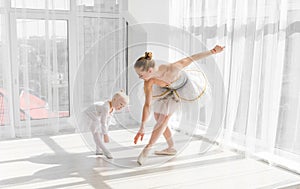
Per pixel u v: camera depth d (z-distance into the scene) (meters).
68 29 4.12
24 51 3.89
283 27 2.96
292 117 2.99
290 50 2.95
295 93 2.94
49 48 4.00
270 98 3.13
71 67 4.19
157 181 2.76
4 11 3.73
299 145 2.95
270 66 3.11
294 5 2.90
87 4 4.16
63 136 3.99
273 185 2.73
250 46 3.28
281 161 3.11
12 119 3.91
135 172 2.92
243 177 2.88
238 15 3.37
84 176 2.83
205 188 2.65
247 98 3.34
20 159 3.23
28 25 3.89
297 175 2.93
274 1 3.02
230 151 3.50
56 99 4.10
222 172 2.97
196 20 3.91
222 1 3.56
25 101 3.92
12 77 3.90
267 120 3.17
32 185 2.66
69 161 3.18
